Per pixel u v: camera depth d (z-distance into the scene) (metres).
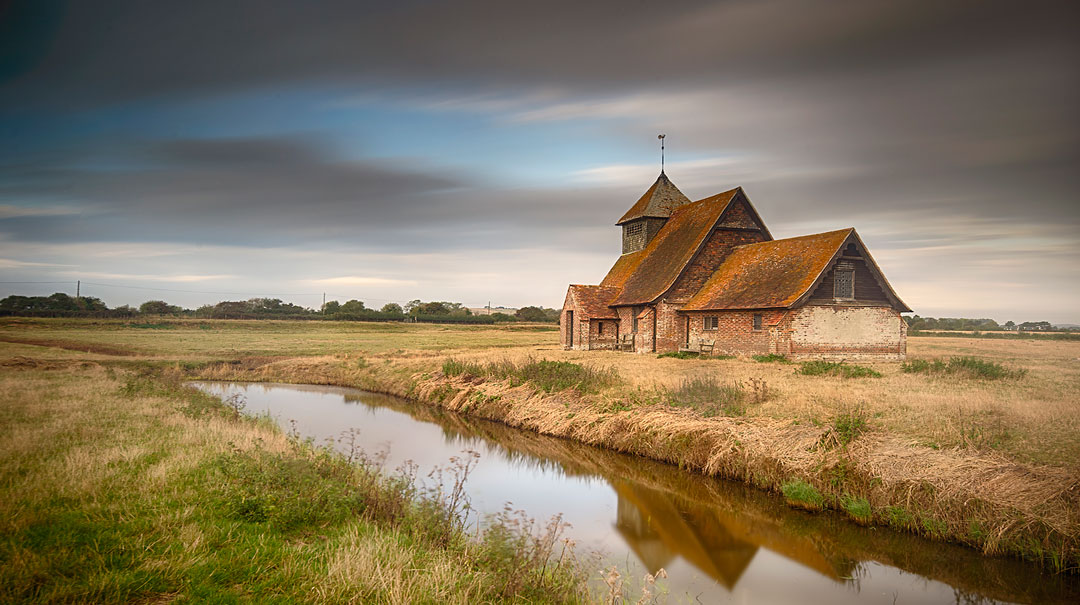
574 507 13.87
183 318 100.50
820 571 10.62
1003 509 10.62
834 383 22.27
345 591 6.90
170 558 7.32
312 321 102.94
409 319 120.62
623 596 9.29
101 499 9.45
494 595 7.62
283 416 24.69
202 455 12.38
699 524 12.84
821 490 13.20
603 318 44.91
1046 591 9.48
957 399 17.81
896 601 9.52
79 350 47.38
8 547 7.26
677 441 16.98
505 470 16.98
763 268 36.16
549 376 25.88
